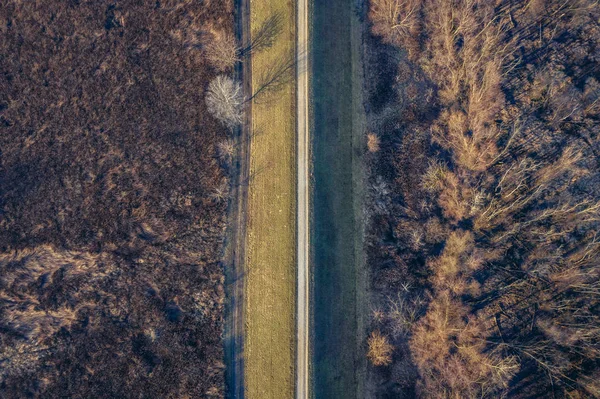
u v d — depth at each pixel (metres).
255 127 49.44
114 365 45.50
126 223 48.09
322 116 47.72
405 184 47.97
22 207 48.81
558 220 47.03
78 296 47.03
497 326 45.44
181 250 47.53
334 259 46.03
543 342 44.91
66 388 45.22
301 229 45.88
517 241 47.19
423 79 49.72
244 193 48.66
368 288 46.25
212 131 49.44
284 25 49.38
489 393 43.78
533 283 46.16
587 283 45.53
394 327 45.19
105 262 47.53
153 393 44.75
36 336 46.47
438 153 48.66
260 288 46.38
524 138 48.62
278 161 47.78
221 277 46.91
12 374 45.66
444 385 43.84
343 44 49.53
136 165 49.34
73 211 48.59
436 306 45.50
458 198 47.62
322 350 44.25
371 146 48.12
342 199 47.22
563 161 47.69
